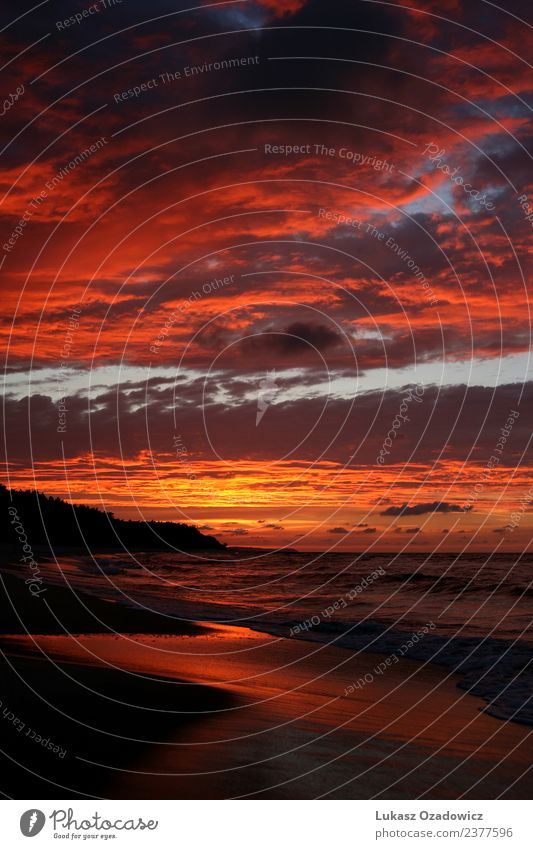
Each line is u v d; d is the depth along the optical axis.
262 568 45.62
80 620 16.80
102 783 6.50
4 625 15.34
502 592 28.14
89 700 8.77
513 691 12.13
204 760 7.24
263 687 11.38
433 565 44.25
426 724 9.84
